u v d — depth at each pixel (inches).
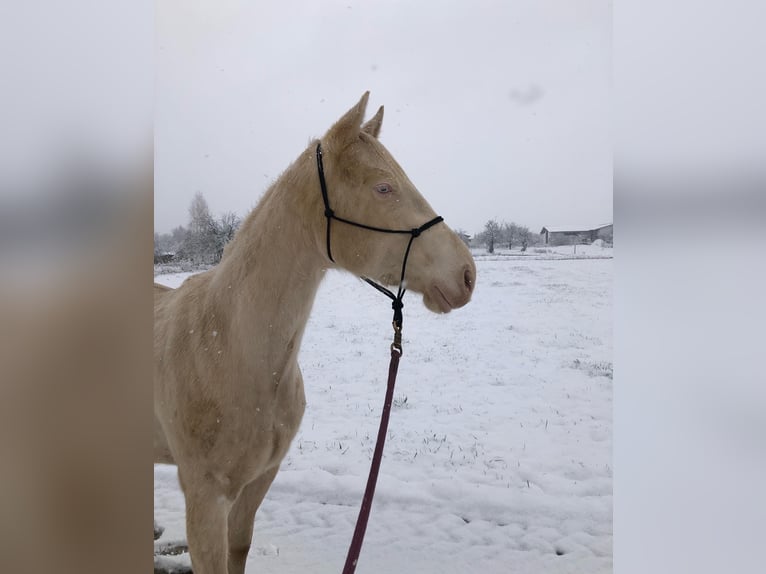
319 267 73.5
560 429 183.9
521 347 270.1
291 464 156.2
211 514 70.7
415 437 177.3
